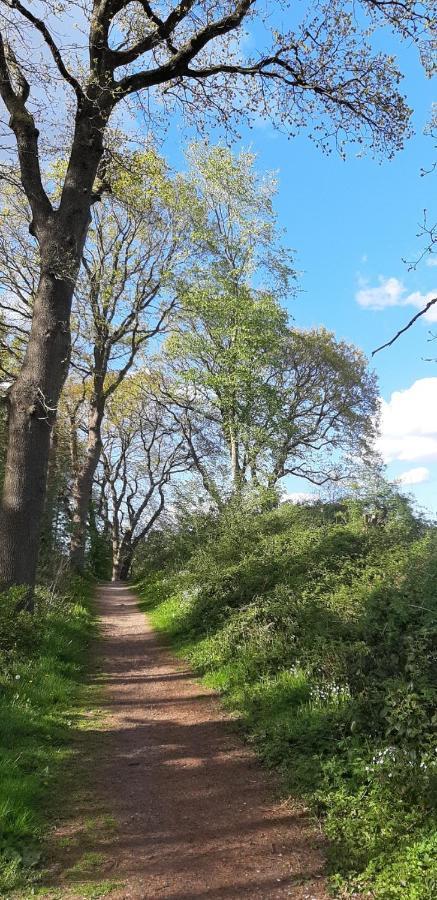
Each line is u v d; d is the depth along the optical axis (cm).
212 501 1738
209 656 955
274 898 358
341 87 1013
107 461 4353
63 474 2216
